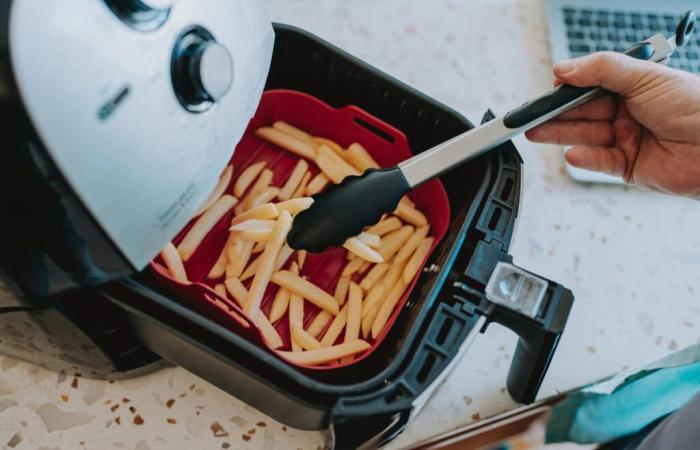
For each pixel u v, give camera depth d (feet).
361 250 1.88
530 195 2.40
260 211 1.88
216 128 1.46
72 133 1.15
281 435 1.93
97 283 1.39
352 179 1.82
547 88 2.65
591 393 1.90
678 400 1.84
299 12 2.65
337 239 1.79
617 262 2.32
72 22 1.13
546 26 2.76
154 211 1.36
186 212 1.47
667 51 1.88
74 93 1.14
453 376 2.06
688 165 2.01
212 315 1.71
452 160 1.76
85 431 1.86
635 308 2.24
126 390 1.93
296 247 1.82
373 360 1.81
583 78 1.79
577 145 2.14
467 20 2.76
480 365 2.09
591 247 2.33
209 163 1.48
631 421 1.84
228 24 1.43
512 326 1.64
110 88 1.19
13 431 1.84
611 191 2.45
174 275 1.77
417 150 2.12
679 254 2.36
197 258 1.98
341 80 2.06
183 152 1.37
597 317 2.21
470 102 2.58
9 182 1.15
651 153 2.07
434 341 1.56
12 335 1.70
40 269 1.30
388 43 2.65
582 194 2.43
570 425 1.88
